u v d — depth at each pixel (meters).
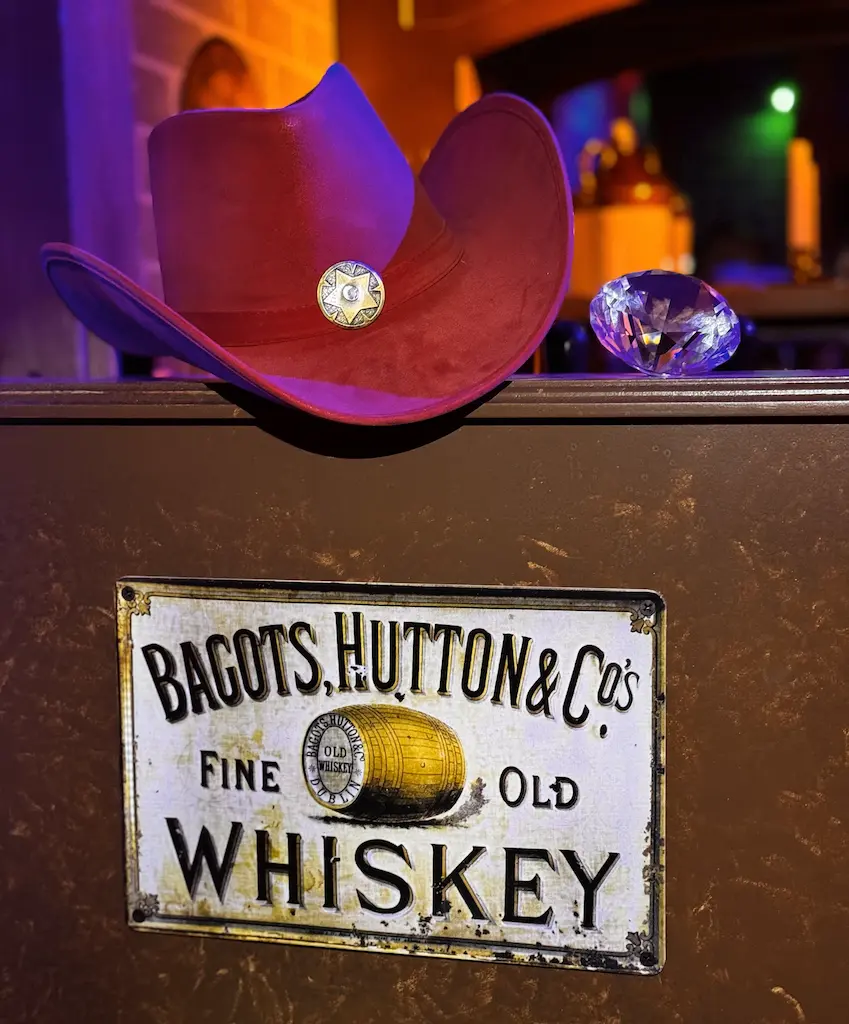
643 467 0.69
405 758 0.73
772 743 0.69
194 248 0.73
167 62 1.14
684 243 1.62
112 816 0.77
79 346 1.02
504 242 0.75
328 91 0.73
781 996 0.70
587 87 1.71
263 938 0.75
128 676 0.75
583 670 0.71
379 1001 0.74
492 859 0.72
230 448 0.73
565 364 0.88
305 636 0.73
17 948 0.78
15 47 0.99
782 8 1.55
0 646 0.77
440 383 0.69
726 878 0.70
